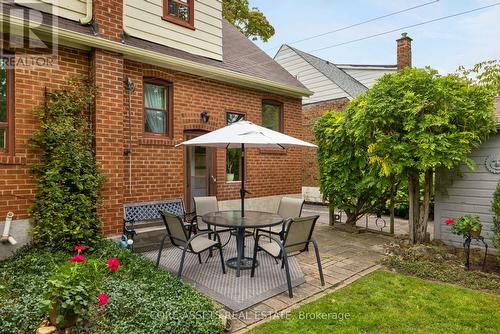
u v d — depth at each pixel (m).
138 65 5.87
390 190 7.05
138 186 5.85
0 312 2.63
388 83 5.55
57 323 2.42
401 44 11.98
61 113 4.71
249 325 3.05
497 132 5.39
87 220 4.76
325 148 7.73
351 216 7.59
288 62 15.18
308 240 4.14
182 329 2.59
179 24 6.94
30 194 4.54
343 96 13.12
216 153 7.29
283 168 8.78
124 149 5.65
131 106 5.77
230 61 8.12
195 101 6.77
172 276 3.77
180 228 4.04
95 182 4.84
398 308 3.38
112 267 3.06
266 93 8.27
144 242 5.50
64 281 2.49
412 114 5.12
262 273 4.36
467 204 5.77
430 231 7.66
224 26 10.62
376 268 4.72
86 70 5.10
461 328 2.99
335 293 3.77
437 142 5.04
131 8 6.18
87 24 5.25
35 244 4.54
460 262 4.91
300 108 9.27
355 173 7.11
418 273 4.40
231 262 4.79
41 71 4.66
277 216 5.04
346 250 5.69
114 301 2.91
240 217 4.91
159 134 6.29
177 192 6.42
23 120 4.50
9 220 4.32
